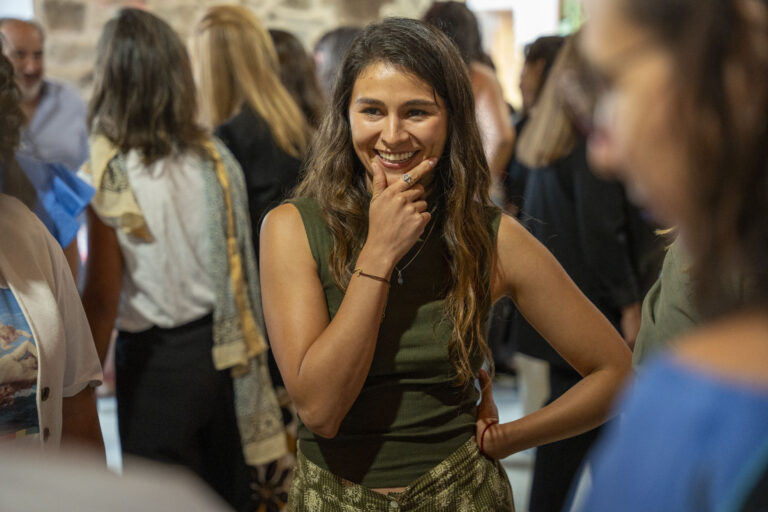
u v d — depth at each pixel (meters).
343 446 1.41
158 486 0.54
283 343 1.39
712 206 0.54
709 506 0.51
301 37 5.72
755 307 0.56
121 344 2.41
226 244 2.40
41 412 1.39
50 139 3.70
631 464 0.55
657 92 0.54
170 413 2.36
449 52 1.45
